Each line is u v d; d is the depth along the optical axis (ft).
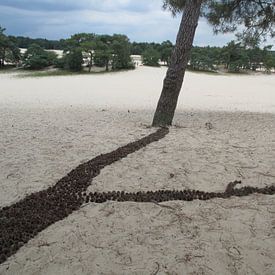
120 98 61.21
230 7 37.68
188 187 16.22
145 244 11.19
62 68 133.90
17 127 29.19
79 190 15.52
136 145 23.21
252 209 13.71
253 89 97.76
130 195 14.94
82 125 30.89
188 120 37.04
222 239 11.55
